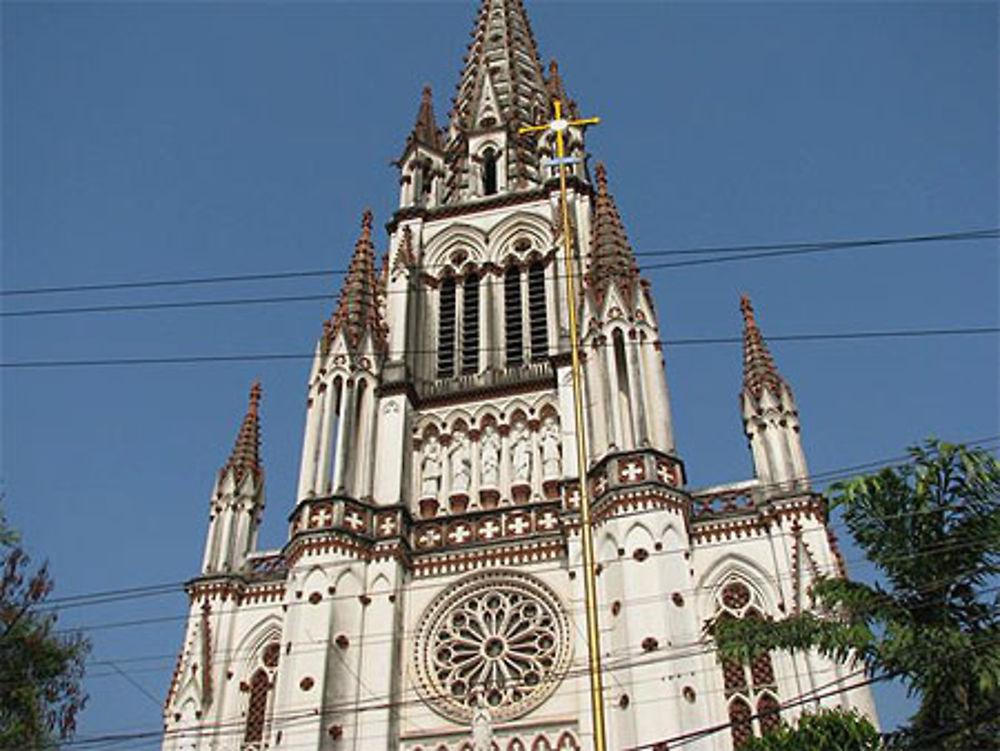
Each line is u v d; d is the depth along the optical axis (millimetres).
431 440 53812
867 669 26969
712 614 42500
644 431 46500
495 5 89438
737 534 44438
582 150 71500
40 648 35312
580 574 44438
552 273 59531
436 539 48406
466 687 43500
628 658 39625
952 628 25906
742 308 53594
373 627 44625
